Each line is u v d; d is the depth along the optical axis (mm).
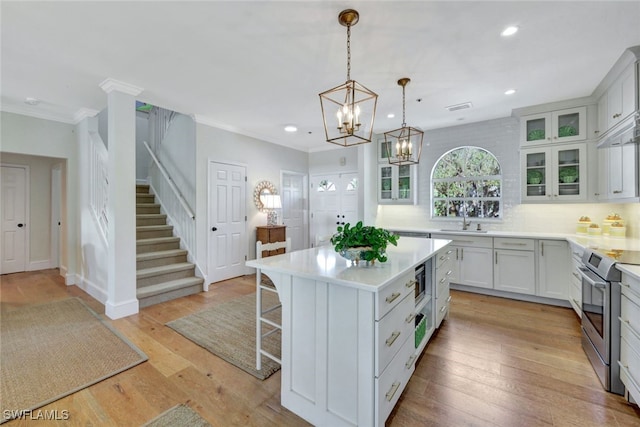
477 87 3100
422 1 1791
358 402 1518
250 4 1822
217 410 1773
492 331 2852
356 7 1851
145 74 2816
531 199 3744
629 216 3307
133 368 2205
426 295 2613
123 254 3164
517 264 3699
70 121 4273
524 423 1658
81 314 3223
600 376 2043
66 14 1909
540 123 3719
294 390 1769
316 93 3277
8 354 2373
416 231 4461
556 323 3025
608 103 2998
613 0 1789
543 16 1942
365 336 1487
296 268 1799
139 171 6250
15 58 2498
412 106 3682
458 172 4641
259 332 2184
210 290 4168
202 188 4340
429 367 2229
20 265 5227
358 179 4809
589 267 2312
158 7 1845
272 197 5082
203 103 3631
